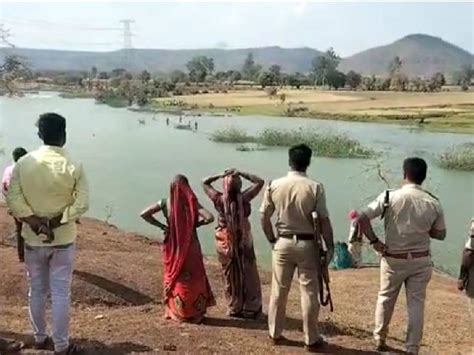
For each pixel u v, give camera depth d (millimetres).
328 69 161375
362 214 6555
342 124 67250
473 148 38875
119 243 13344
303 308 6523
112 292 8898
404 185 6609
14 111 81438
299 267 6453
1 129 53406
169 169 32875
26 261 5664
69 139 48594
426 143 48375
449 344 8078
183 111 86125
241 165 35125
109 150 41438
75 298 8523
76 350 5934
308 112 80938
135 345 6324
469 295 6727
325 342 6789
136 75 190500
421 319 6574
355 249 13625
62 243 5527
